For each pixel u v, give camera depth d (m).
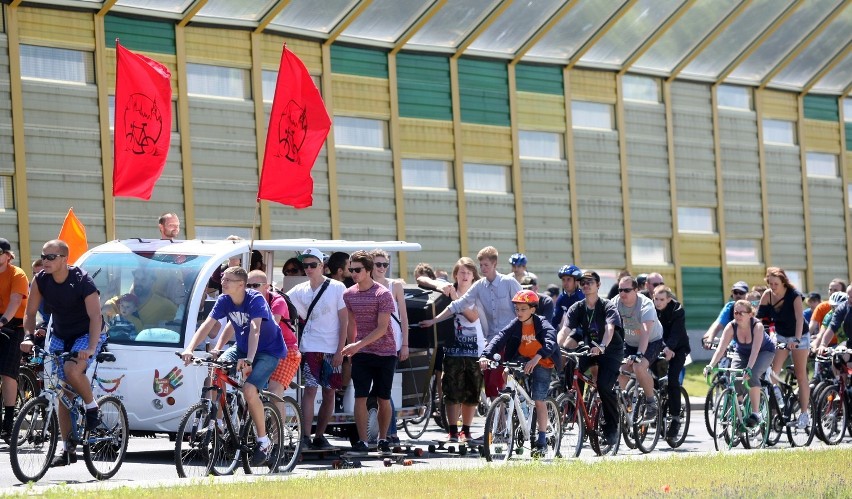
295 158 41.56
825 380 43.12
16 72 58.28
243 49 66.69
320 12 68.38
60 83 59.94
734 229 89.94
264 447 30.98
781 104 93.38
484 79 77.06
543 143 80.12
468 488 26.48
